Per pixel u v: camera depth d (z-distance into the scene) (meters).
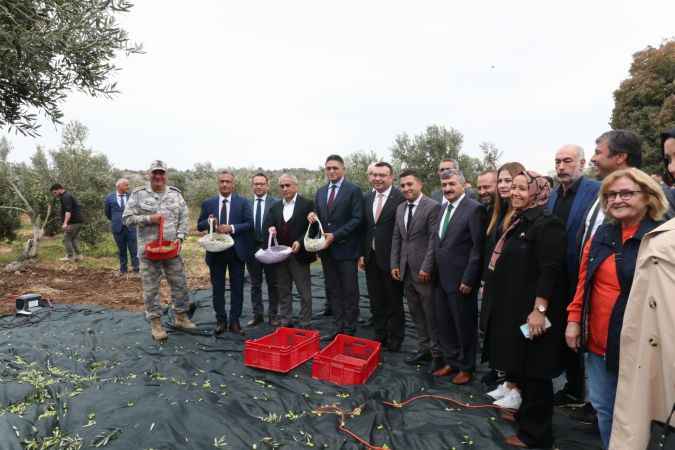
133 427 2.78
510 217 3.12
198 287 7.93
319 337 4.86
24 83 3.47
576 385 3.48
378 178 4.68
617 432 1.99
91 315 6.06
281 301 5.38
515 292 2.73
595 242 2.38
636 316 1.94
